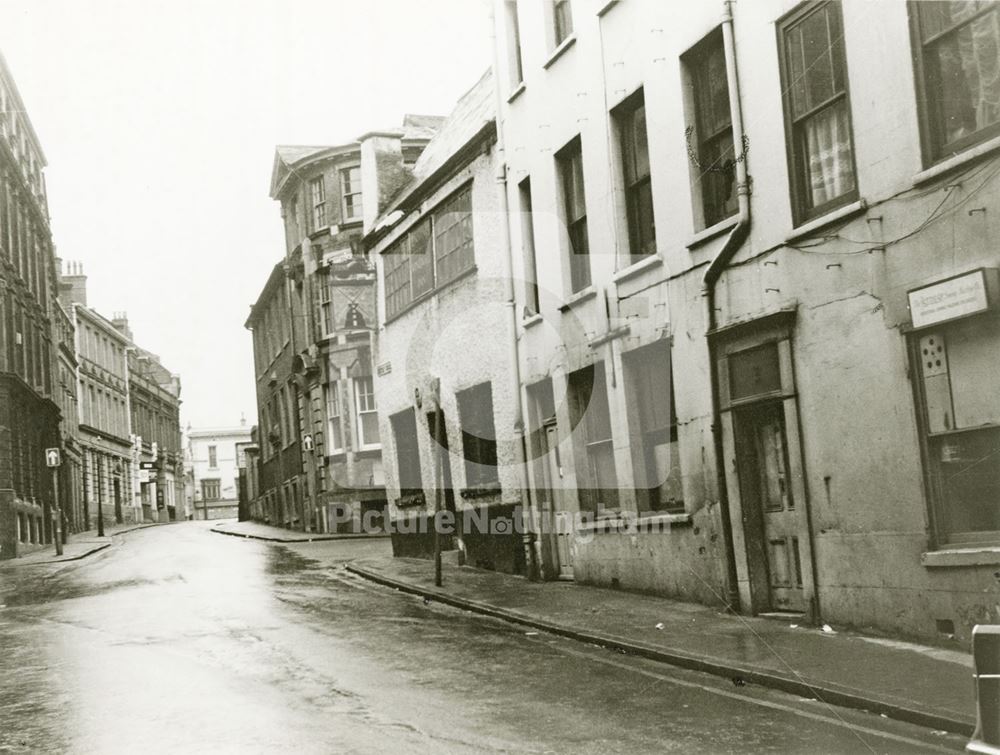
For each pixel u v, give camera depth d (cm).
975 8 904
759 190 1160
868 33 1004
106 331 6806
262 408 5019
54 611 1560
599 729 725
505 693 851
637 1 1388
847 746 665
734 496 1207
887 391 991
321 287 3625
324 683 909
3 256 3597
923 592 953
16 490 3578
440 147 2253
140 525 6194
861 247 1015
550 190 1625
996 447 897
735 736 697
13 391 3591
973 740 457
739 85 1188
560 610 1295
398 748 688
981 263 889
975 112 910
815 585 1082
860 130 1014
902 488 977
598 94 1485
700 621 1154
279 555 2489
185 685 925
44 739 754
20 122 4297
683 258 1297
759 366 1166
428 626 1242
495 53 1791
